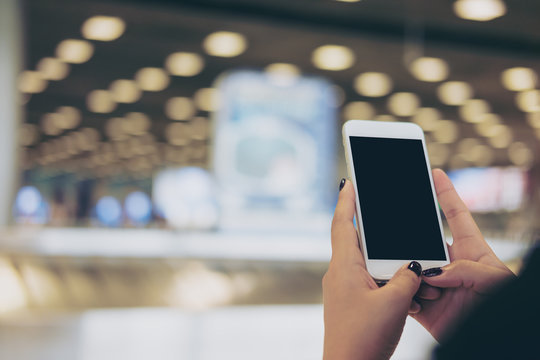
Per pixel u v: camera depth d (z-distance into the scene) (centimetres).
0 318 405
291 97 762
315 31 797
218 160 743
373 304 54
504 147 1758
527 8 689
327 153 768
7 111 616
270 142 754
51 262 504
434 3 682
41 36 823
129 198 2372
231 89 748
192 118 1458
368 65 956
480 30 775
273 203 745
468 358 27
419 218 77
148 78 1070
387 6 698
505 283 27
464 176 1331
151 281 517
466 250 73
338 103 1224
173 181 2353
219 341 442
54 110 1362
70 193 2575
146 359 422
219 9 727
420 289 65
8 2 626
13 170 611
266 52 898
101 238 546
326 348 56
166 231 659
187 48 886
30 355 403
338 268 58
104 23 772
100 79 1080
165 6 718
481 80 1037
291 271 567
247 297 527
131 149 2039
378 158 79
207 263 557
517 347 26
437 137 1652
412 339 358
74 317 414
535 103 1191
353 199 65
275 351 454
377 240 75
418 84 1078
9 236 518
